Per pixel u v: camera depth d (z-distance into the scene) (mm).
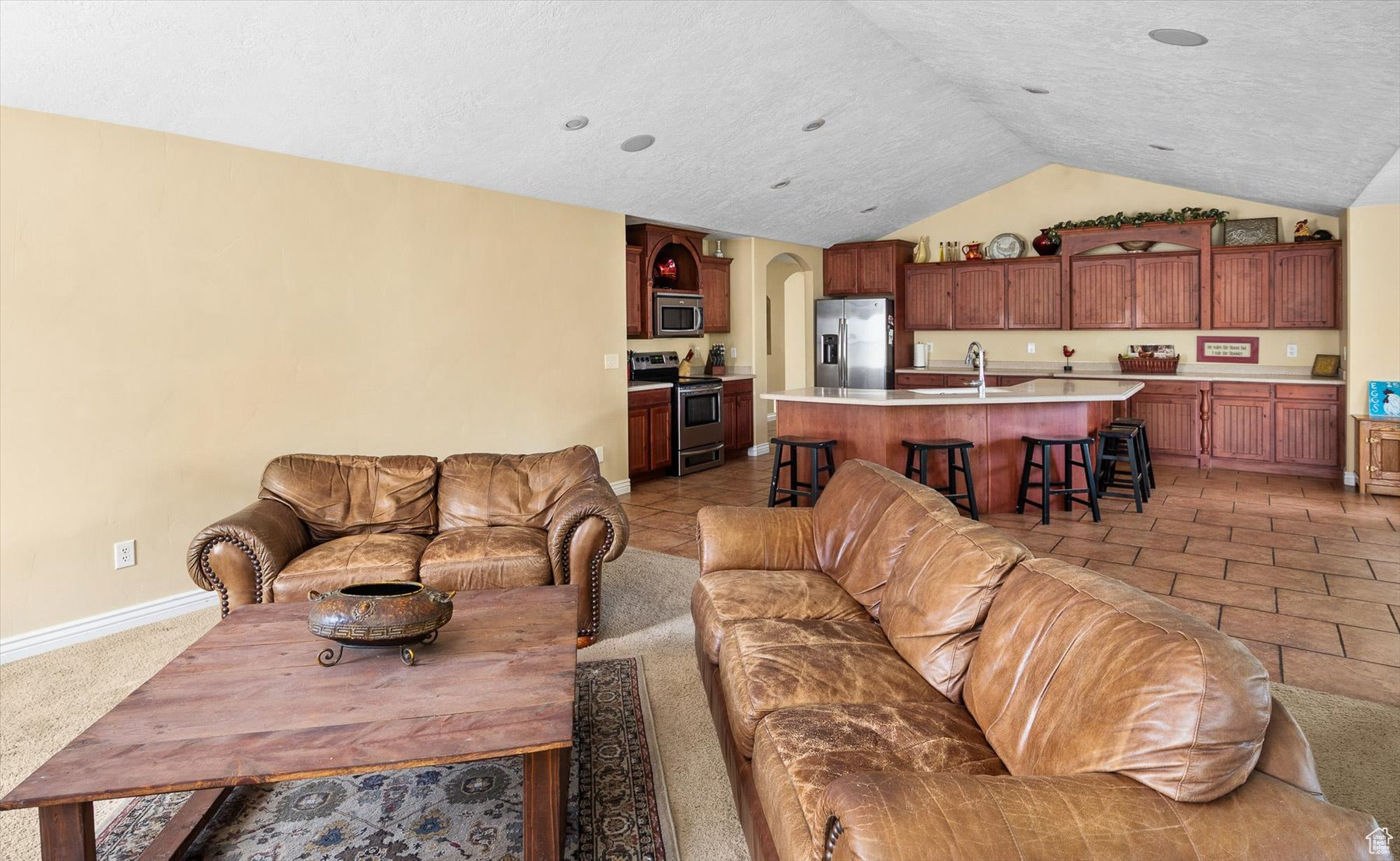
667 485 6742
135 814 2199
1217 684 1170
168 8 2852
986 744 1657
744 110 4801
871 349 8344
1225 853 1108
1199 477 6754
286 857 2002
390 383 4598
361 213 4414
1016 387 6125
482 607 2572
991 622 1793
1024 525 5188
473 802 2250
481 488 3826
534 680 2014
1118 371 7727
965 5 3447
